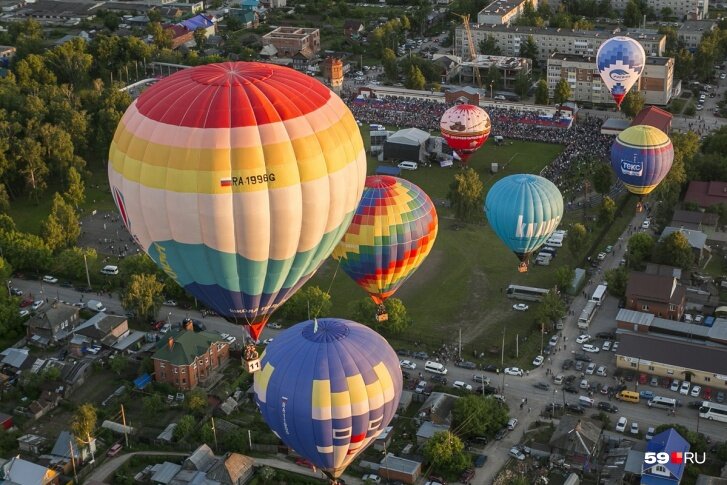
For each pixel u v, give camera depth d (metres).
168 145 110.19
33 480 148.38
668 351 173.38
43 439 160.88
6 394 173.38
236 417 165.75
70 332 190.88
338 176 116.06
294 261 119.50
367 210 157.75
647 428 159.62
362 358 125.88
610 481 146.62
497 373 175.75
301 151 112.12
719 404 164.00
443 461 150.00
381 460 152.50
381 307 171.38
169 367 172.50
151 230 115.00
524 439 157.88
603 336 187.00
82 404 170.12
